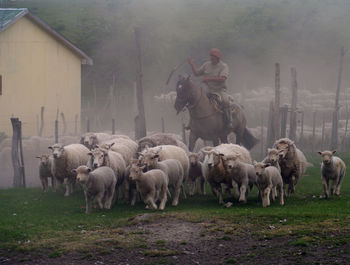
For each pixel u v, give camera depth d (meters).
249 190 14.75
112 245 9.20
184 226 10.23
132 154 15.21
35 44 27.89
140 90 20.52
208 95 18.16
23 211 11.98
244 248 8.95
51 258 8.66
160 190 12.41
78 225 10.59
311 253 8.51
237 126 19.20
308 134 26.23
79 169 11.38
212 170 12.65
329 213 11.02
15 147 15.78
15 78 27.02
